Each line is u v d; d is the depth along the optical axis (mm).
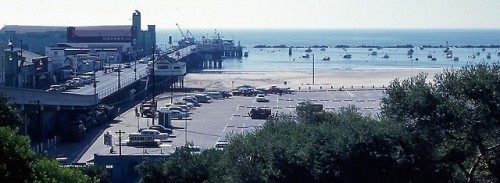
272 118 53688
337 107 108625
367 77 174500
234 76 181125
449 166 39406
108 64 180375
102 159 62000
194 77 178125
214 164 45281
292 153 39500
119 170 61625
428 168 38875
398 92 40750
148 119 99000
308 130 42625
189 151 47344
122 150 69500
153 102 109188
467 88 38938
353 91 137000
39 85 128125
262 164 39781
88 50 189750
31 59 126750
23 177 28859
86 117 88438
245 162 39500
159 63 144000
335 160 39250
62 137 79000
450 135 39281
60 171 31594
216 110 109500
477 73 39344
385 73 186875
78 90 116500
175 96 130625
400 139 39094
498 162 39031
